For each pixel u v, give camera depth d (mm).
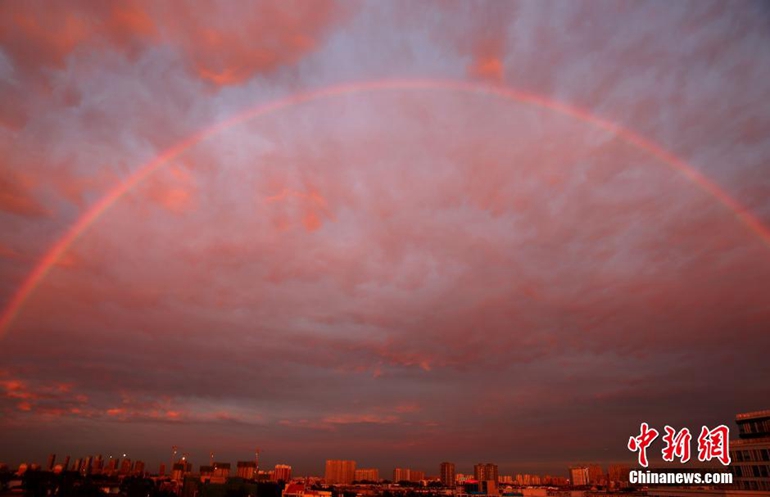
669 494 104062
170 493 183375
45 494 114625
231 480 168750
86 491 127188
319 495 191125
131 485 160500
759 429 104688
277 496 187750
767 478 96000
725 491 93188
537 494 189500
